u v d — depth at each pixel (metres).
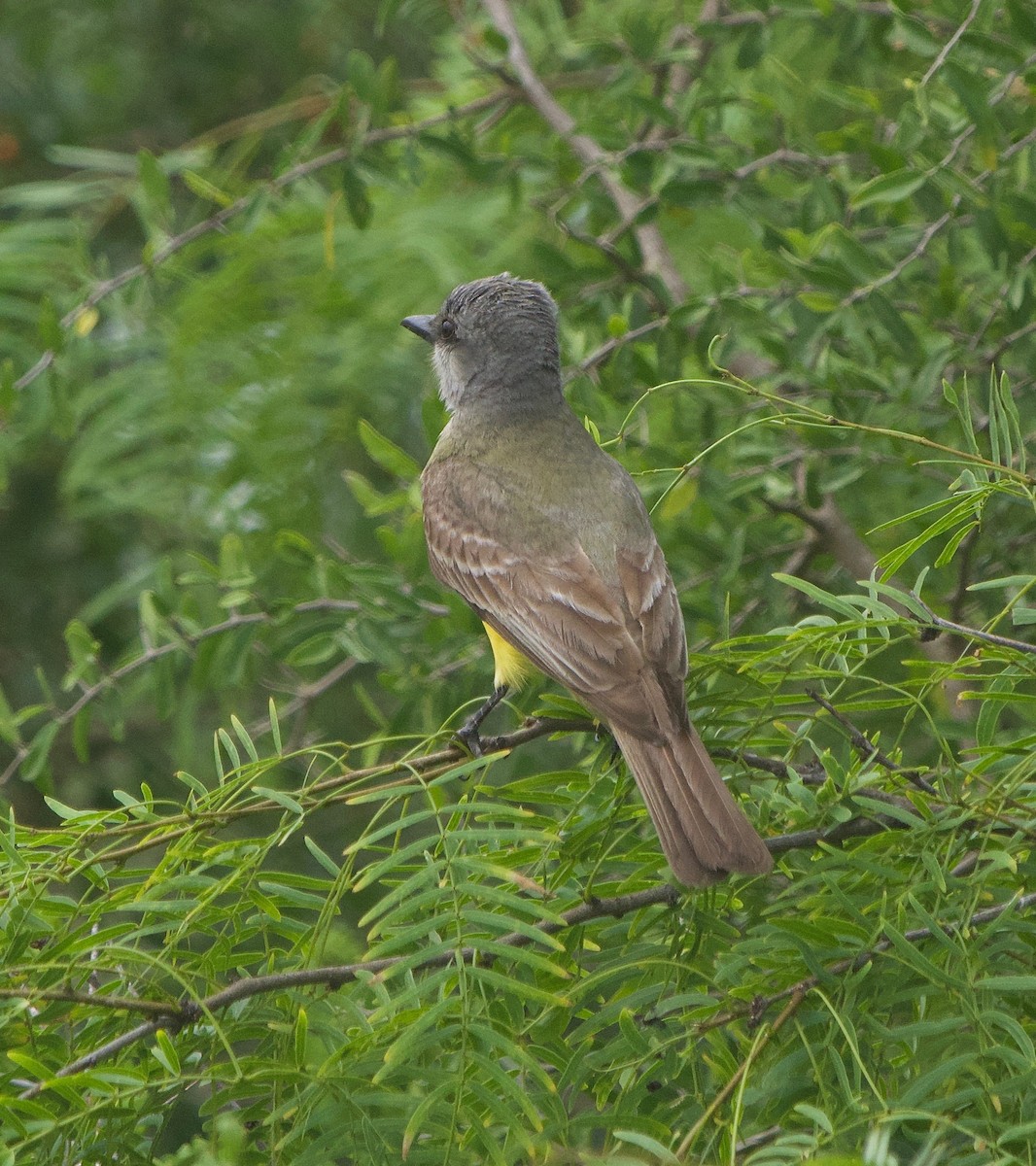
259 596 10.72
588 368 11.07
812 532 11.24
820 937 6.02
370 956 5.60
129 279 11.77
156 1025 5.82
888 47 11.21
